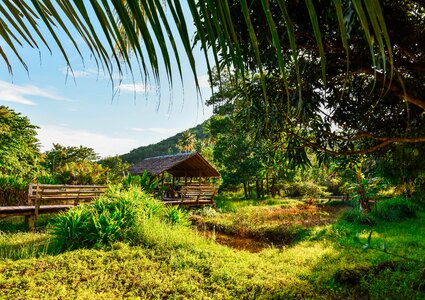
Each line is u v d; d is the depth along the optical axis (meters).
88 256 5.65
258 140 4.13
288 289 4.55
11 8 0.54
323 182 28.78
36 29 0.55
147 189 14.57
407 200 13.30
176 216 9.09
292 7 2.78
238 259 6.22
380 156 4.91
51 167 39.66
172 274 5.16
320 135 4.35
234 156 23.52
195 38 2.04
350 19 2.33
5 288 4.20
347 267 5.27
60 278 4.67
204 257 6.18
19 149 17.03
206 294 4.48
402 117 4.41
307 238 9.08
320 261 6.12
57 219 6.93
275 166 5.12
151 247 6.50
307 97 3.16
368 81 4.04
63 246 6.36
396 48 3.51
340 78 3.54
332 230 9.63
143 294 4.34
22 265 5.09
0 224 9.12
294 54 0.42
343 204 19.16
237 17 2.68
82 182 18.28
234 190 30.98
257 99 3.43
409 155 3.99
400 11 3.04
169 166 17.28
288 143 4.36
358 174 13.16
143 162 22.33
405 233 9.34
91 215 6.84
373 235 8.94
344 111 4.11
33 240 7.19
